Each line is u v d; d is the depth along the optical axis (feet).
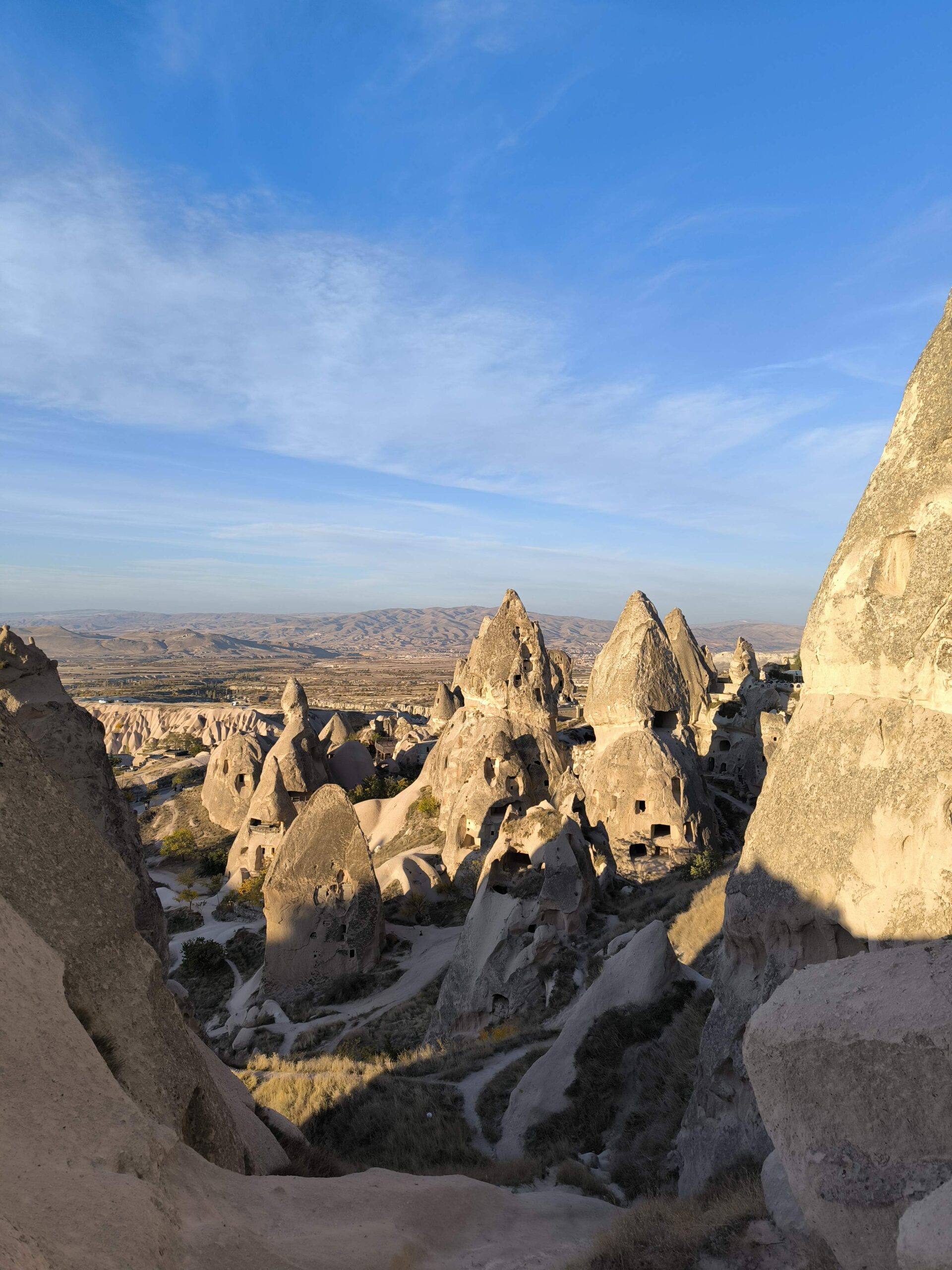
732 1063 31.78
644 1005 50.62
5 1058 18.95
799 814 29.78
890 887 25.46
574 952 71.15
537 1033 61.31
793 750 31.22
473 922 75.10
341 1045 74.64
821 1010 18.67
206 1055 37.58
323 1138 51.55
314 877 94.73
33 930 22.71
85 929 24.36
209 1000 100.73
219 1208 21.38
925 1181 16.15
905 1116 16.71
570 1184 38.42
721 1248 22.36
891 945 24.84
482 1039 65.00
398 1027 75.31
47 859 24.26
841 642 29.32
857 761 27.68
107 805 50.47
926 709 25.52
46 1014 20.75
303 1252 21.02
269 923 94.99
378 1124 51.19
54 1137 18.24
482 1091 53.93
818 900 28.27
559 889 74.54
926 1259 12.92
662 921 74.59
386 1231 24.40
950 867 23.61
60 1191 16.61
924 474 26.58
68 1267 14.80
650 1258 23.44
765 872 30.73
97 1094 20.30
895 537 27.68
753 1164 29.14
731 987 32.78
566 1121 45.62
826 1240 18.24
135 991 25.12
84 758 50.01
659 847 105.19
